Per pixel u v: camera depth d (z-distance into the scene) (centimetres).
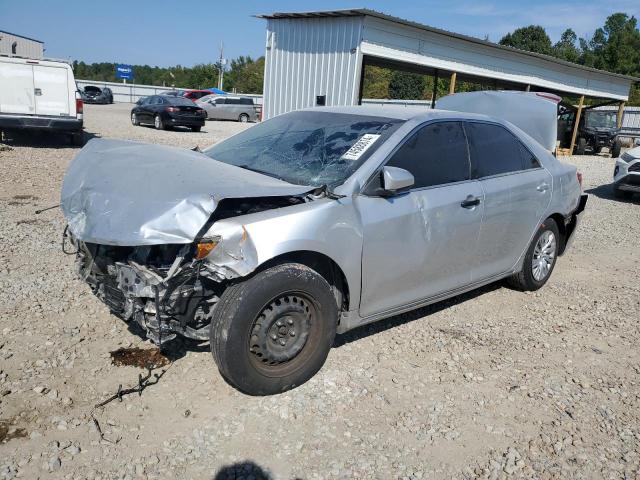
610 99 2789
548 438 331
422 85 5666
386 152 400
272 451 303
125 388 349
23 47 3747
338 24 1416
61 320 430
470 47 1786
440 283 444
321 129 453
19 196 852
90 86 4350
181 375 368
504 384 388
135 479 276
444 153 444
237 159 448
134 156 401
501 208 479
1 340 394
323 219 351
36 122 1396
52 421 313
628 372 417
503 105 905
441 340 447
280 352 346
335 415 338
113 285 358
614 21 8125
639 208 1130
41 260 560
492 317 502
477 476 296
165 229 309
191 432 314
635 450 325
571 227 613
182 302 326
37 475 273
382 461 302
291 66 1533
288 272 336
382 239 384
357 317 389
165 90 5228
